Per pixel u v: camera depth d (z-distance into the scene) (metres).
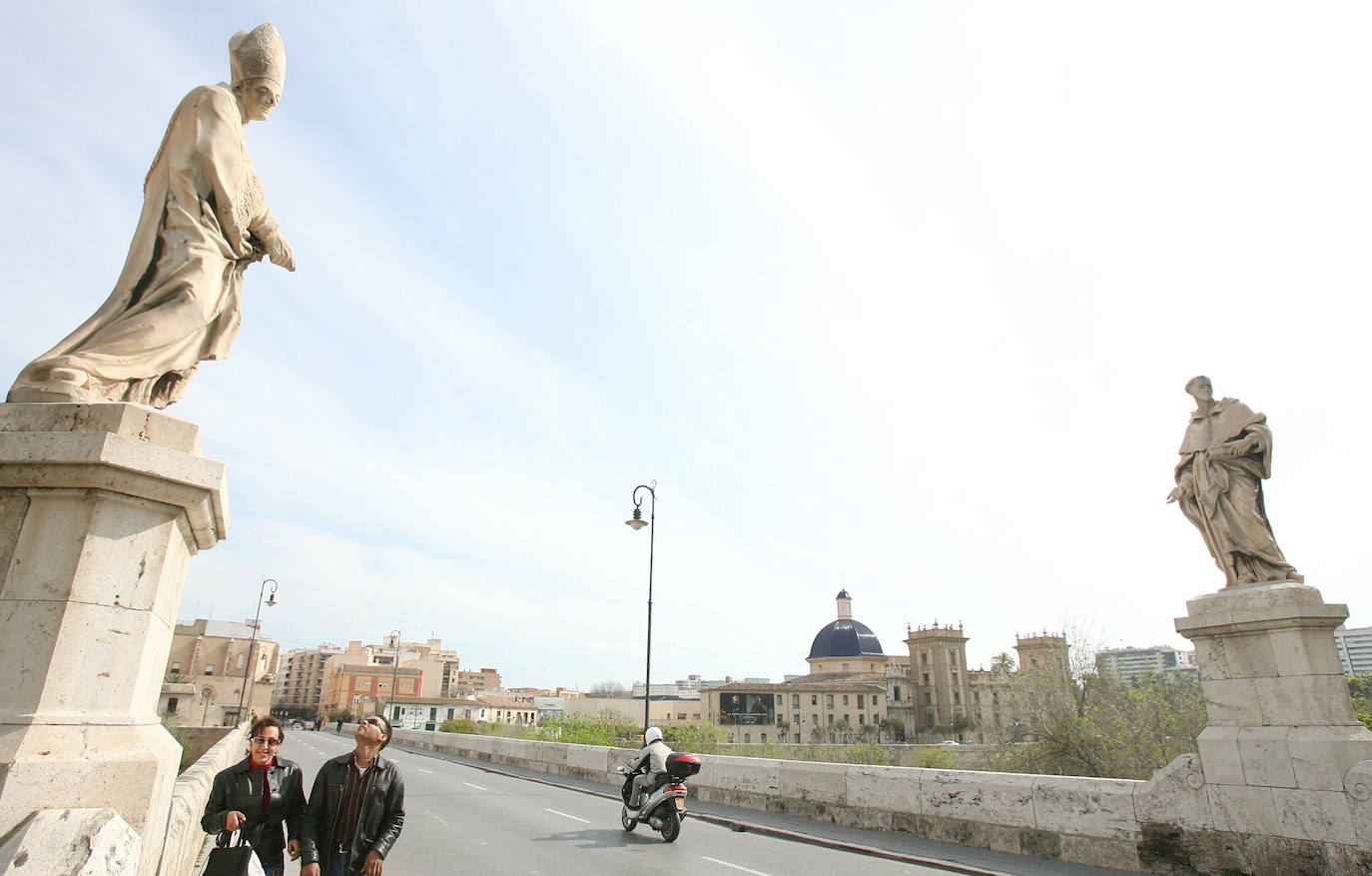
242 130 3.95
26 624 2.79
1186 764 7.49
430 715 98.06
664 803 10.52
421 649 139.62
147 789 2.79
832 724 89.81
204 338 3.82
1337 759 6.45
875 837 10.25
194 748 29.84
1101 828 8.10
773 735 90.81
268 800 4.28
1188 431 8.23
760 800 13.00
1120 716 21.50
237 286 4.02
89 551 2.93
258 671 86.00
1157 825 7.62
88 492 2.98
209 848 8.76
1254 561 7.52
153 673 3.23
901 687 107.88
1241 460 7.73
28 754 2.58
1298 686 6.83
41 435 2.90
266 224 4.09
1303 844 6.54
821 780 11.87
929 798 10.10
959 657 111.50
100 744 2.76
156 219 3.73
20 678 2.73
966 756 36.72
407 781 18.97
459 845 10.11
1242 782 7.02
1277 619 6.96
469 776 20.61
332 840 4.27
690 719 98.62
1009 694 26.67
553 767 21.03
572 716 31.48
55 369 3.18
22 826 2.46
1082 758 21.86
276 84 4.15
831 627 114.00
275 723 4.36
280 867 4.32
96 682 2.85
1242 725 7.19
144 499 3.10
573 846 10.07
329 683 121.00
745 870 8.55
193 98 3.81
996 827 9.19
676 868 8.67
